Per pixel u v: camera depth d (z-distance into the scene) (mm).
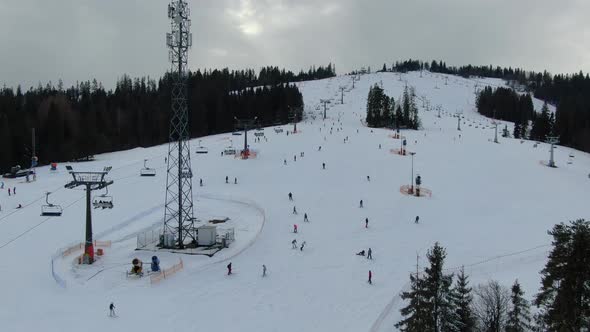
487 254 55000
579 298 26156
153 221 68500
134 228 65000
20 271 48781
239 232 64312
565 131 164625
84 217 67875
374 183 87312
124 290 44594
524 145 133375
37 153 115438
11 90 169875
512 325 34156
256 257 54500
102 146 125188
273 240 60156
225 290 45344
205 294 44344
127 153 126438
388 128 161500
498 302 35156
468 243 59469
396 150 115500
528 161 111938
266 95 179250
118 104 162000
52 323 38031
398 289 45219
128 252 55344
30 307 40906
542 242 59750
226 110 167125
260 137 132875
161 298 43188
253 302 42812
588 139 148250
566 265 26328
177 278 47844
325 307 41844
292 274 49406
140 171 96188
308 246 58000
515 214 74188
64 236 59844
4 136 106000
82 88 193750
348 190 82750
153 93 179625
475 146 126500
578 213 75625
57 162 113750
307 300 43312
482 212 74750
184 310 40938
